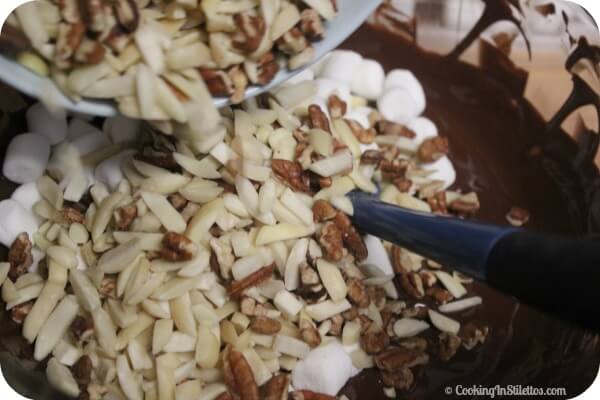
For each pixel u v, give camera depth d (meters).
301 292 0.28
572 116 0.33
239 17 0.24
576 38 0.33
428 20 0.34
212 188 0.28
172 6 0.24
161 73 0.23
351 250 0.29
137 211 0.27
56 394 0.27
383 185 0.32
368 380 0.29
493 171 0.35
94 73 0.23
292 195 0.28
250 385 0.26
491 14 0.33
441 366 0.30
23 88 0.22
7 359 0.28
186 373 0.27
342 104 0.31
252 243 0.28
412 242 0.24
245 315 0.27
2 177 0.30
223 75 0.24
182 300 0.27
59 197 0.29
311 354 0.27
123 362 0.26
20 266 0.28
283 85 0.30
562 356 0.32
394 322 0.30
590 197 0.33
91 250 0.28
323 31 0.25
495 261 0.20
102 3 0.23
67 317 0.27
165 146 0.28
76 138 0.30
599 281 0.18
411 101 0.34
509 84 0.34
